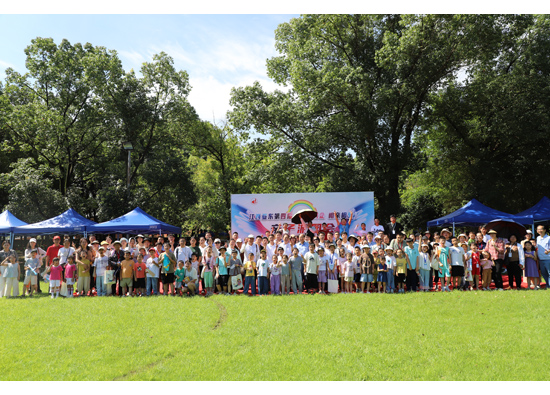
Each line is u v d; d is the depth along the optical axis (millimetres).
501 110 22469
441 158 27688
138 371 6031
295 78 23016
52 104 26422
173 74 27438
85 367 6152
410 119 24844
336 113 23859
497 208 23000
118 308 10133
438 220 17891
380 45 24828
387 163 23281
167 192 26953
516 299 10117
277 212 16859
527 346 6719
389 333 7594
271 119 24984
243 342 7270
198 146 30844
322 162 26172
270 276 12422
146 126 27469
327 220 16609
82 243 12945
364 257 12281
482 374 5676
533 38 21859
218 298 11477
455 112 24406
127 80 26734
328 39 25375
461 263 12109
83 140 27094
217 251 12906
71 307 10344
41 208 22547
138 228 16703
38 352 6836
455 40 20953
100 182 29000
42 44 25859
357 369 5949
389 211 23641
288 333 7719
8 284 12180
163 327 8250
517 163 24453
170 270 12453
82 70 26438
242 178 31297
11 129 25438
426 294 11398
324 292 12258
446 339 7188
